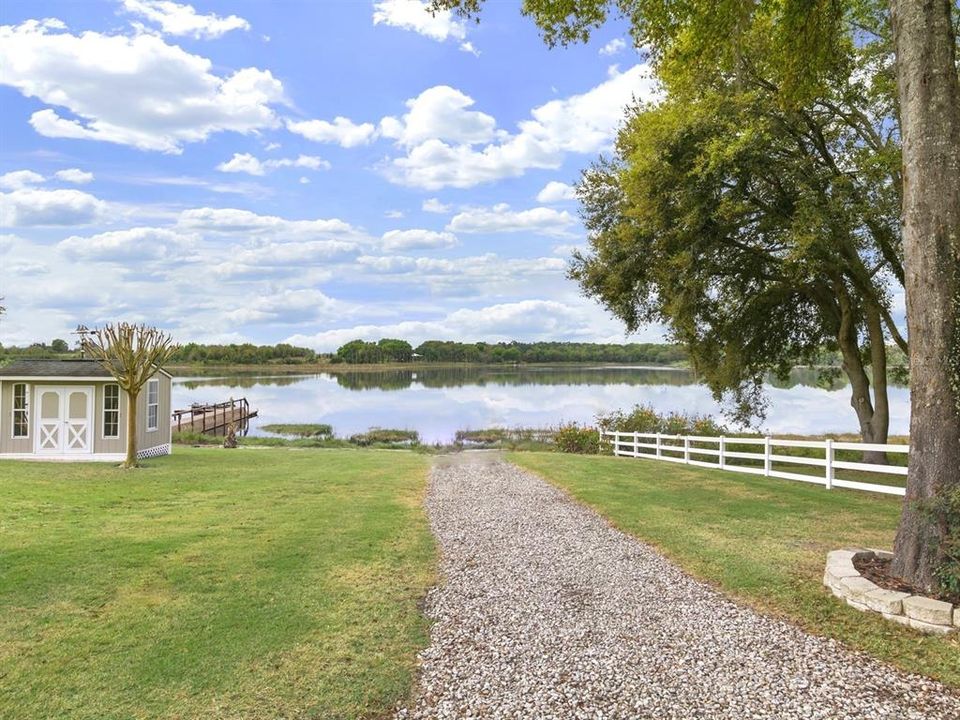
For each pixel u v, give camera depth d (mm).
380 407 53906
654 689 4469
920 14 6145
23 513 10109
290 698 4441
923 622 5355
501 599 6426
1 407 17984
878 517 9930
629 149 16344
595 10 9930
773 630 5461
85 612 5902
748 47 11789
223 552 7934
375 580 6996
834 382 24438
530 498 12453
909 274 6250
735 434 22250
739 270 16250
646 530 9227
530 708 4266
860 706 4215
